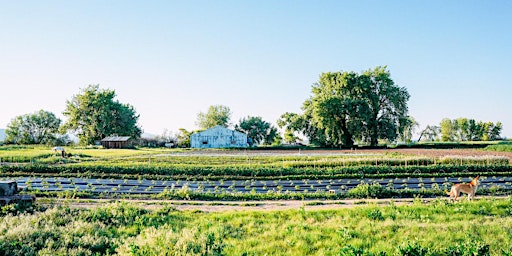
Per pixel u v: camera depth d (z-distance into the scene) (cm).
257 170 3522
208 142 10306
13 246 998
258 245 1105
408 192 2414
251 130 14075
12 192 1878
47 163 4278
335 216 1527
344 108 8700
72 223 1353
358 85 9062
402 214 1509
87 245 1067
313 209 1809
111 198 2392
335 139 8919
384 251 963
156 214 1614
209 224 1410
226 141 10288
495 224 1234
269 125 14275
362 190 2398
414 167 3528
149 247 947
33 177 3384
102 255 1008
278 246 1086
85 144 11181
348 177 3322
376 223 1322
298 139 11406
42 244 1038
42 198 2280
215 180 3328
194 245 962
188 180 3309
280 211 1661
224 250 1025
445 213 1534
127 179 3325
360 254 933
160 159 4928
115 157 5428
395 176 3356
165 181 3231
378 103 8950
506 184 2862
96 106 11200
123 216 1533
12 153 5547
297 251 1029
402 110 9188
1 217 1426
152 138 11944
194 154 6462
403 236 1104
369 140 9106
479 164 3706
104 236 1193
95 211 1558
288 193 2538
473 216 1438
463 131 14625
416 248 928
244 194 2448
